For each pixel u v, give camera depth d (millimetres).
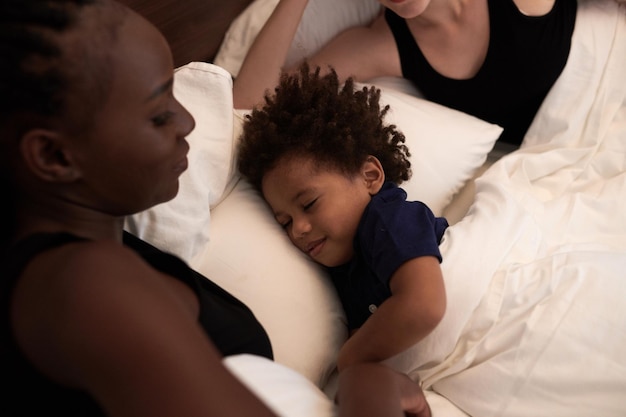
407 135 1272
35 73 552
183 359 476
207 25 1348
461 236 1032
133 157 630
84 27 574
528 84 1354
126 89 602
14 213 633
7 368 543
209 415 469
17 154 585
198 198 979
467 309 969
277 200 1057
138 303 485
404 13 1238
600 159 1310
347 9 1472
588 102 1326
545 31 1304
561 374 930
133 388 467
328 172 1029
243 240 1031
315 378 1000
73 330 471
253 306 990
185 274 696
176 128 672
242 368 688
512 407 938
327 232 1027
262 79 1243
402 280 921
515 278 988
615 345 942
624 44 1323
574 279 977
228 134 1056
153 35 628
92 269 495
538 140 1378
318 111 1059
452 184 1306
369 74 1436
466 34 1332
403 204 1009
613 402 926
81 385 505
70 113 576
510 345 954
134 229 922
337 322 1049
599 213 1210
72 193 630
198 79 1024
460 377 971
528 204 1196
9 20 551
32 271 523
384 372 825
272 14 1291
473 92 1396
